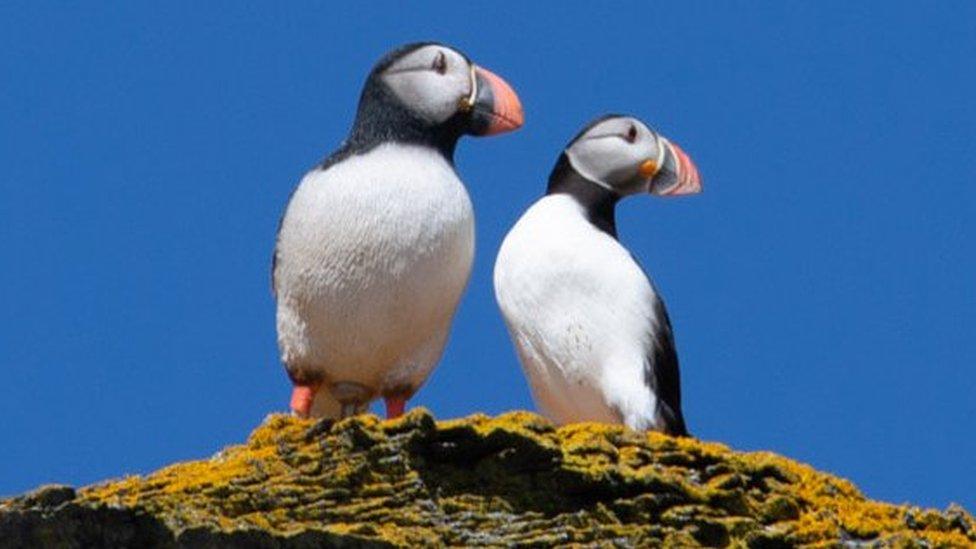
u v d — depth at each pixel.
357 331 18.38
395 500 16.45
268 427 17.12
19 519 15.64
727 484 17.11
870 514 17.39
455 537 16.30
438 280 18.34
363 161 18.39
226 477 16.53
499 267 18.92
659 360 18.53
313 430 16.92
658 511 16.78
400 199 18.22
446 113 18.64
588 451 16.97
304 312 18.47
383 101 18.64
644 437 17.28
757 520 17.05
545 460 16.64
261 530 15.73
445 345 18.83
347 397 18.78
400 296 18.28
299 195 18.45
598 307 18.53
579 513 16.56
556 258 18.64
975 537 17.61
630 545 16.48
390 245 18.17
